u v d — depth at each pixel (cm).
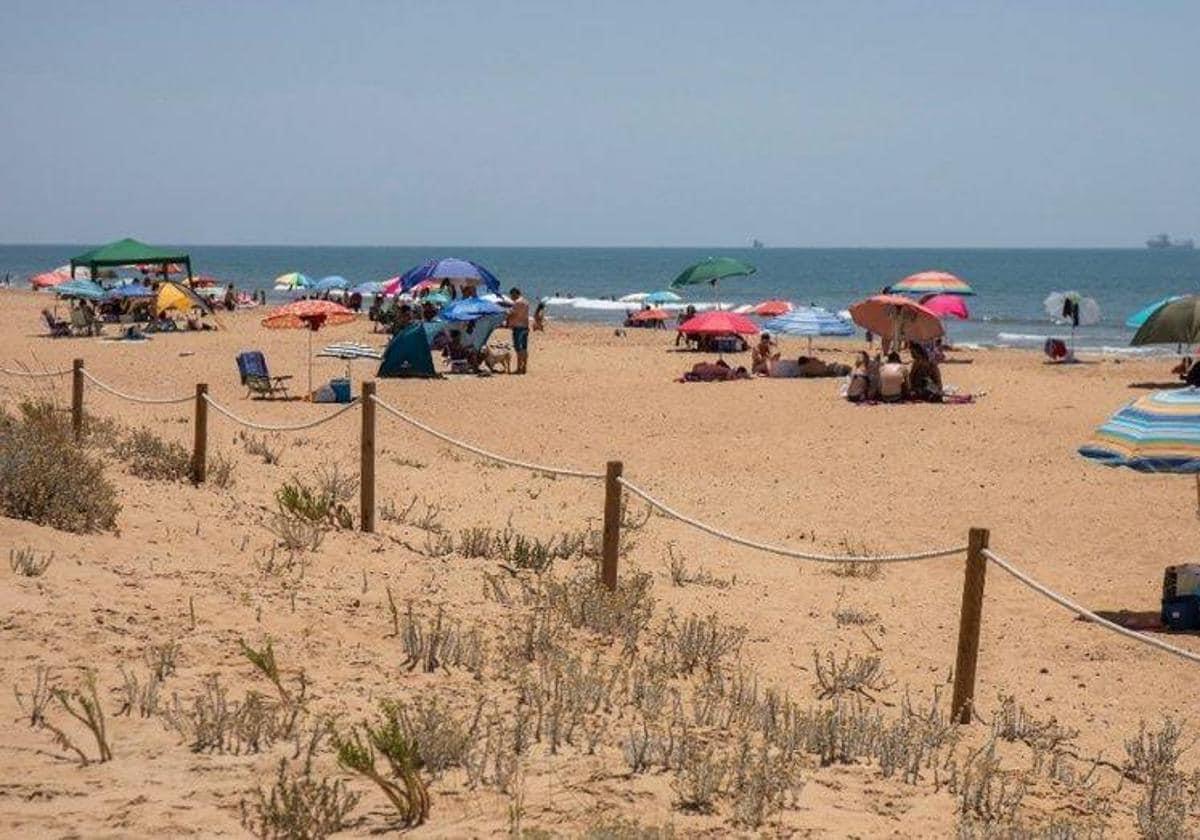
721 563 1305
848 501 1673
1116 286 13475
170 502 1224
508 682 790
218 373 3100
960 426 2300
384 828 539
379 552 1155
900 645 1033
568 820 561
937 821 619
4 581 857
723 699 816
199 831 517
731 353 3869
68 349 3719
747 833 567
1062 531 1500
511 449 2078
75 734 623
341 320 2661
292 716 663
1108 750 814
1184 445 1045
